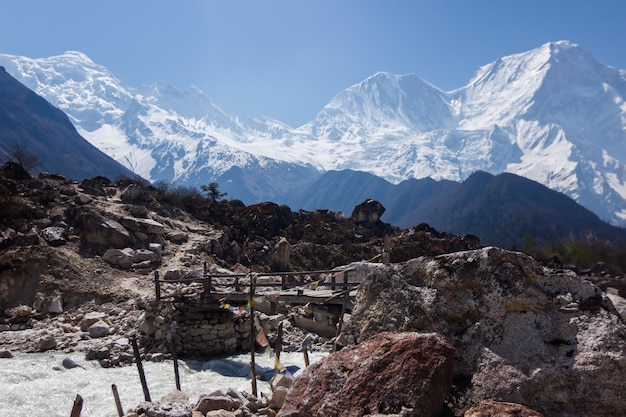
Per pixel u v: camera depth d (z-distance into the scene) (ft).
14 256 93.25
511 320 27.14
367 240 171.32
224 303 69.05
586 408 23.70
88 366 61.52
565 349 25.39
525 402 24.47
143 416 33.76
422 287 30.17
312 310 82.69
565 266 156.56
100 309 87.76
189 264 114.62
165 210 147.23
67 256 101.86
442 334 28.09
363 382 24.91
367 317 31.09
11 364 61.16
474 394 25.27
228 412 34.40
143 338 71.36
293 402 26.14
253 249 142.10
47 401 47.32
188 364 63.10
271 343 72.79
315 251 150.30
